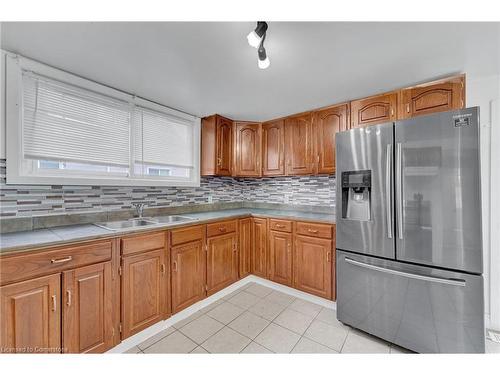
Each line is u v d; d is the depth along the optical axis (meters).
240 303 2.32
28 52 1.53
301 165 2.71
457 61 1.61
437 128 1.42
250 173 3.08
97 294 1.48
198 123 2.92
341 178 1.88
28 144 1.65
